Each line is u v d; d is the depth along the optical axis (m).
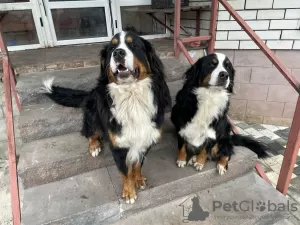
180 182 2.22
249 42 3.68
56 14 4.04
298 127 2.10
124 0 4.33
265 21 3.53
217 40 3.81
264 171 2.90
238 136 2.71
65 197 2.04
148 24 4.65
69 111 2.55
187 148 2.52
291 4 3.33
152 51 2.02
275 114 4.06
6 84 2.20
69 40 4.24
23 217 1.84
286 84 3.79
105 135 2.06
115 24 4.44
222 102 2.23
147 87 1.96
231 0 3.54
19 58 3.41
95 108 2.20
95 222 2.00
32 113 2.50
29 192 2.09
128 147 2.01
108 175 2.29
